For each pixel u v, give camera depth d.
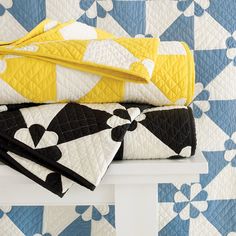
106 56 0.60
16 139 0.56
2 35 0.86
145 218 0.59
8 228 0.93
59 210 0.93
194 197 0.92
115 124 0.57
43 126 0.58
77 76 0.61
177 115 0.60
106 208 0.93
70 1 0.86
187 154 0.58
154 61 0.61
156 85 0.62
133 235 0.59
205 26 0.87
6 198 0.59
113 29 0.87
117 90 0.62
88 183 0.54
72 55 0.60
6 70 0.61
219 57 0.87
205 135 0.89
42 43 0.64
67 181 0.55
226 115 0.89
